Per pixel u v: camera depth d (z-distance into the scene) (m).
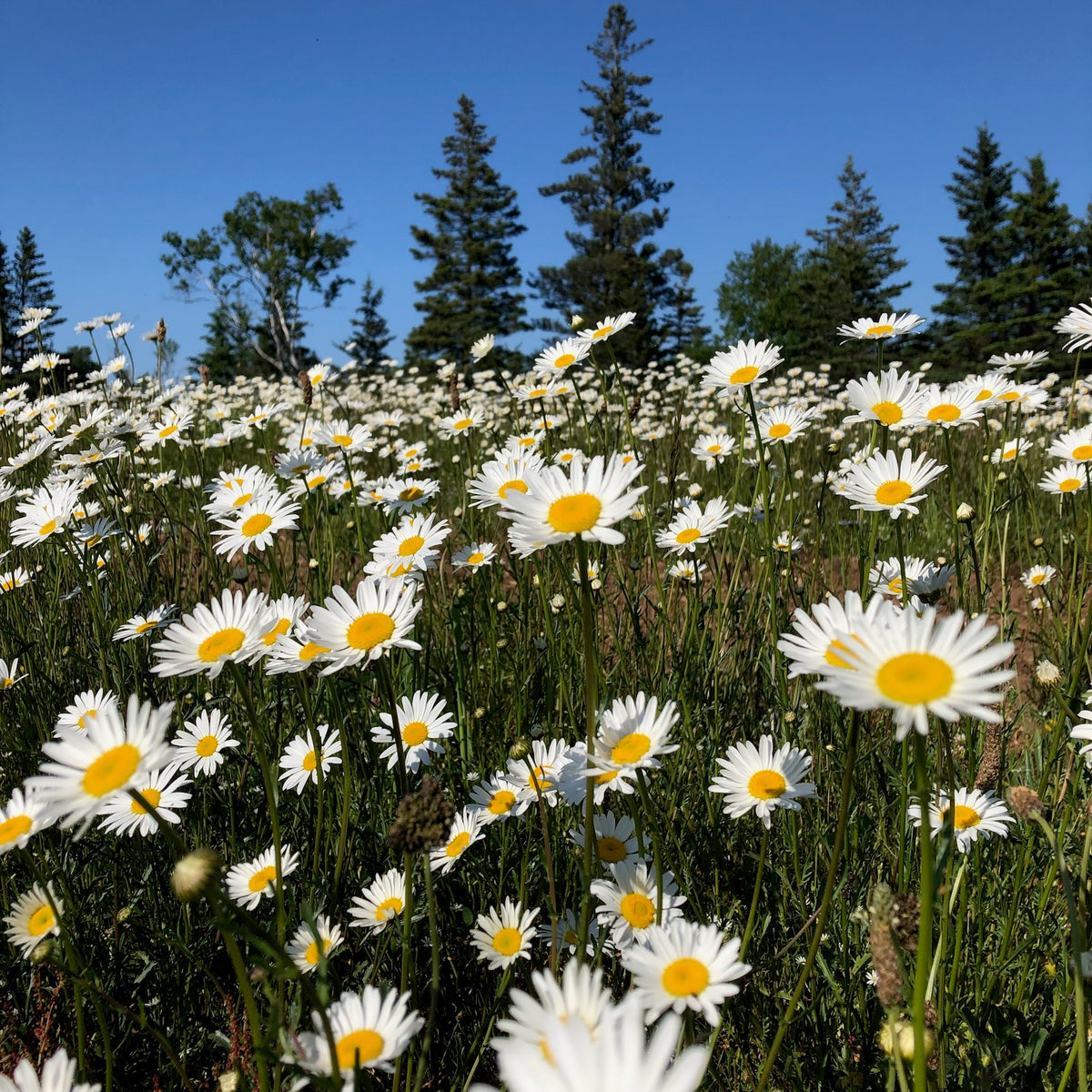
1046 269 41.94
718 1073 1.87
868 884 2.42
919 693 1.10
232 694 3.14
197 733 2.78
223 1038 1.76
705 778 2.83
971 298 43.72
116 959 2.19
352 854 2.52
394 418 7.14
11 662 3.61
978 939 2.15
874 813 2.77
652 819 1.73
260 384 12.34
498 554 4.30
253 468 3.43
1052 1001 2.20
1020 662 3.94
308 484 4.14
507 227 52.59
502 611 3.94
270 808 1.82
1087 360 16.42
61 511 3.39
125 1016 2.17
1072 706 2.62
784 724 2.73
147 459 6.08
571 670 3.34
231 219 43.72
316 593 3.81
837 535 4.90
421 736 2.71
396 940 2.24
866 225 55.78
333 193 45.34
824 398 12.08
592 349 4.32
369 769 2.84
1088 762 2.33
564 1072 0.56
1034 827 2.23
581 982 1.12
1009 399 4.16
